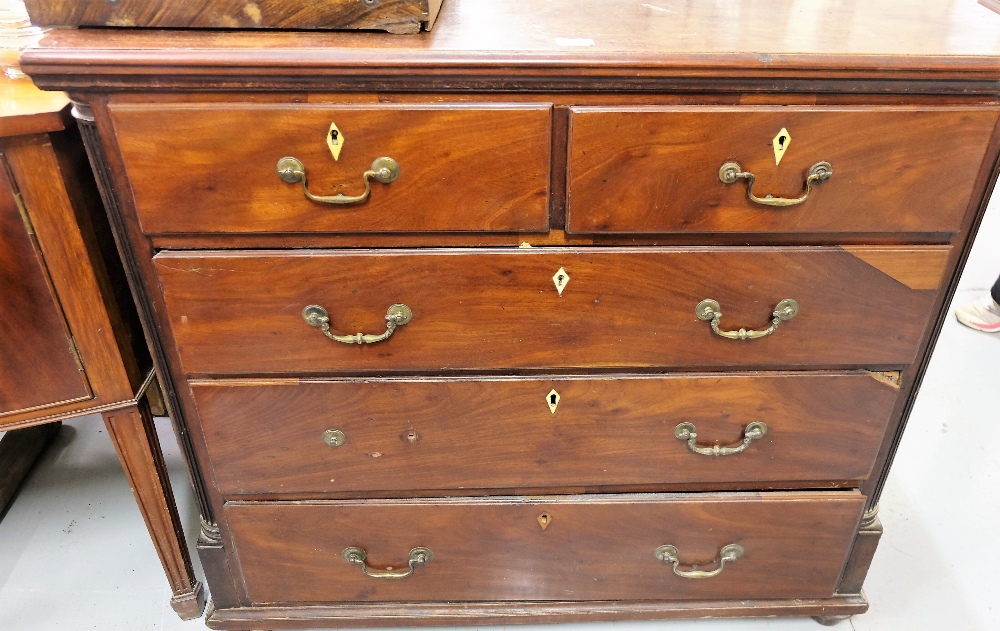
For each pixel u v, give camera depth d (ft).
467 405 3.37
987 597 4.44
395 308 3.08
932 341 3.37
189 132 2.68
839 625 4.26
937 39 2.91
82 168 3.07
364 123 2.68
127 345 3.45
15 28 3.27
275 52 2.56
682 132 2.75
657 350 3.26
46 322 3.20
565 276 3.04
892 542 4.78
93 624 4.24
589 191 2.87
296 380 3.29
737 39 2.84
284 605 4.08
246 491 3.63
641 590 4.05
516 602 4.10
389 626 4.10
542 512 3.70
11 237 2.97
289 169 2.74
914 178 2.90
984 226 8.51
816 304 3.17
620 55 2.61
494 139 2.73
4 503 4.93
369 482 3.61
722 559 3.86
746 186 2.87
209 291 3.02
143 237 2.95
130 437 3.62
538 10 3.25
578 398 3.37
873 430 3.54
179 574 4.14
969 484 5.25
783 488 3.76
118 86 2.61
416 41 2.70
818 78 2.69
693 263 3.04
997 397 6.11
